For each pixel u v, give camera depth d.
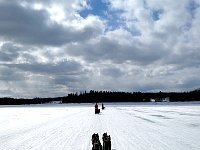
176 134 16.47
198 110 50.59
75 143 13.32
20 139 15.02
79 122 25.52
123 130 18.59
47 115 39.03
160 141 13.71
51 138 15.23
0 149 11.99
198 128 19.78
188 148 11.71
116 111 48.72
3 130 19.61
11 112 51.78
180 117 31.44
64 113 44.47
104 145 10.64
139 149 11.59
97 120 27.64
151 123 23.84
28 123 25.41
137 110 52.75
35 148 12.13
